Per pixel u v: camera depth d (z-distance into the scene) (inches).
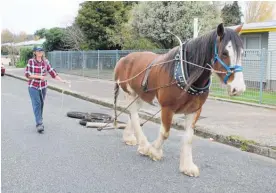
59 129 326.0
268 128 318.7
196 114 208.8
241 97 501.7
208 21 816.9
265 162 237.5
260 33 672.4
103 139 291.1
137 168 220.4
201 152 258.7
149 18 846.5
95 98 523.2
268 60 621.9
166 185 193.0
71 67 1049.5
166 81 203.9
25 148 259.9
